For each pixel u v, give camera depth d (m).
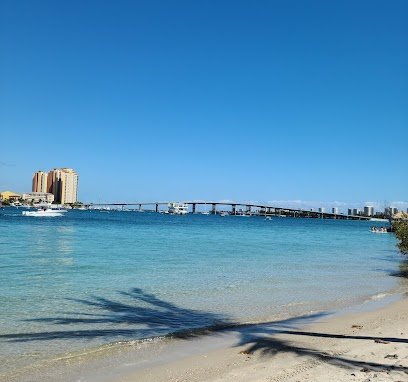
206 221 158.00
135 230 75.62
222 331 12.32
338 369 8.79
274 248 45.78
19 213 156.50
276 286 20.62
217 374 8.69
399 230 34.16
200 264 28.86
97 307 15.16
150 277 22.44
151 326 12.82
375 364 9.12
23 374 8.78
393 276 25.97
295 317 14.27
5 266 25.72
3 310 14.38
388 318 14.12
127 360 9.71
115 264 27.59
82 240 48.78
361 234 94.00
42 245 41.12
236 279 22.47
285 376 8.42
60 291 18.00
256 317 14.18
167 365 9.33
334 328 12.69
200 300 16.84
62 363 9.48
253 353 10.12
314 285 21.36
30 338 11.32
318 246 52.06
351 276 25.39
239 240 57.72
